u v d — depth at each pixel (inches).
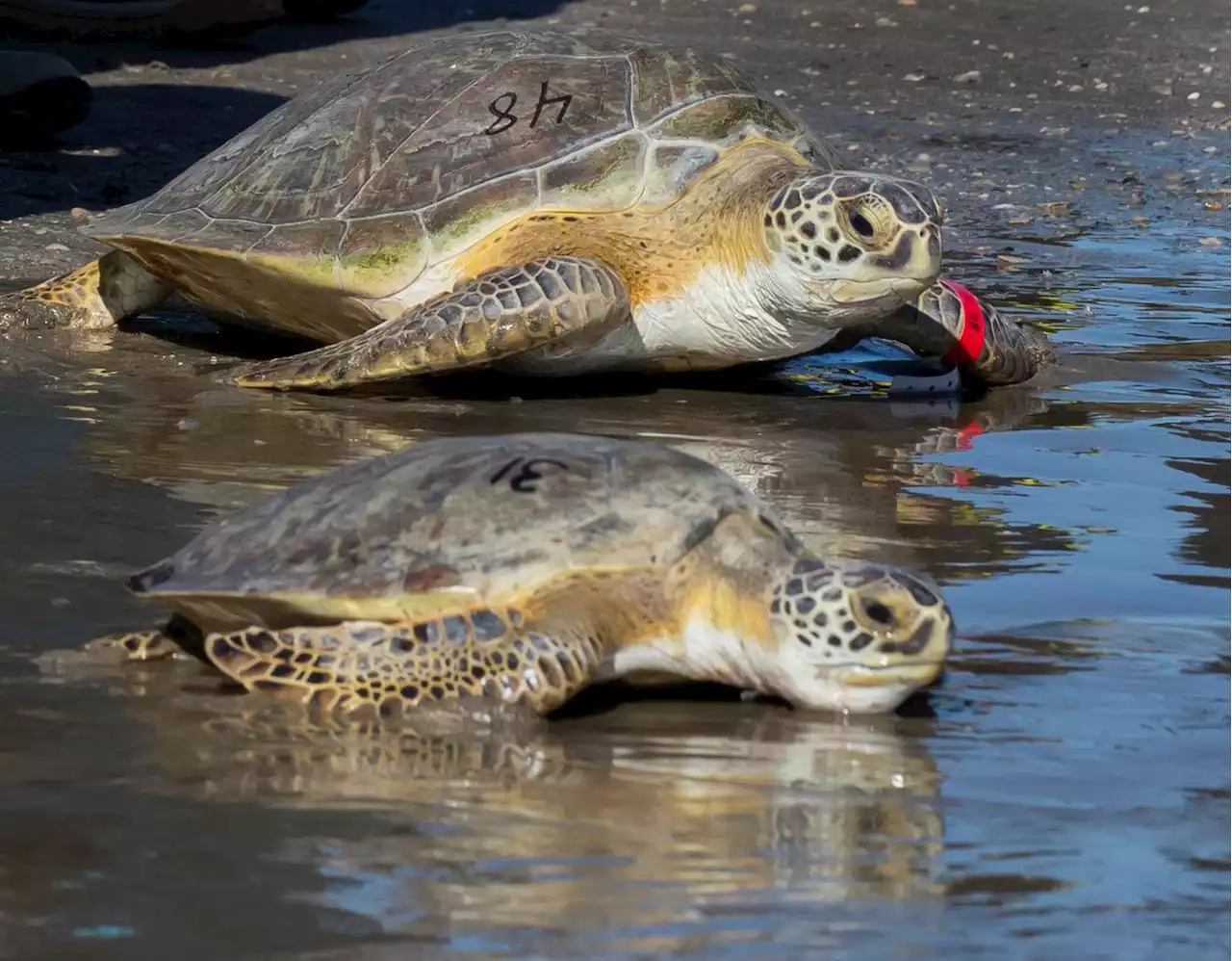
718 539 641.0
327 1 2935.5
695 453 1019.3
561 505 638.5
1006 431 1102.4
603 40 1264.8
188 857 495.5
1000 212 1911.9
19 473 906.7
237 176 1243.2
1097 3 3654.0
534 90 1208.8
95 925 453.1
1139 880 499.5
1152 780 578.2
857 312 1119.6
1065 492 959.0
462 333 1087.6
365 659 620.7
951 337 1195.3
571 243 1152.8
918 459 1022.4
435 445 690.8
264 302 1229.1
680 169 1167.6
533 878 486.6
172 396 1100.5
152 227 1222.9
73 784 546.9
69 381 1126.4
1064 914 476.1
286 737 593.9
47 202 1695.4
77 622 702.5
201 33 2657.5
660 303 1159.6
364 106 1230.9
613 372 1227.2
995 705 647.8
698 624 639.1
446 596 618.8
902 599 617.9
